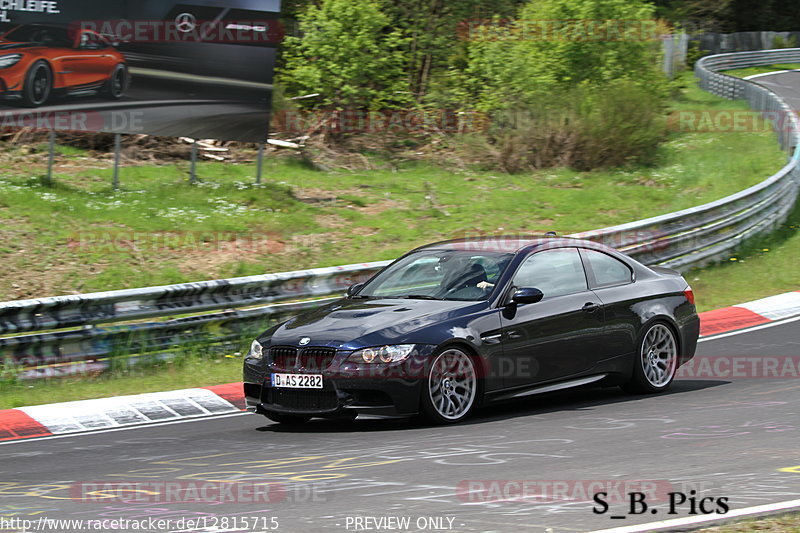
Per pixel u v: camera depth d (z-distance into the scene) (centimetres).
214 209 6297
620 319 3247
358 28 8625
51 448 2852
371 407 2772
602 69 9512
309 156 8075
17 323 3738
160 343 4078
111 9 6381
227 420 3216
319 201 6838
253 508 2002
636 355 3284
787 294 5334
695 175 8150
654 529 1758
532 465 2316
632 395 3328
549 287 3159
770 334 4462
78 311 3884
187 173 7094
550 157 8344
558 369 3098
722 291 5459
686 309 3450
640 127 8488
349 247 5838
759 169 8362
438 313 2931
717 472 2192
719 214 6097
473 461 2375
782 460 2288
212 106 6675
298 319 3127
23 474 2481
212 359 4153
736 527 1744
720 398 3180
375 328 2861
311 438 2794
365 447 2603
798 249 6397
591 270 3294
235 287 4250
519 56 8956
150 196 6369
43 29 6244
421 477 2225
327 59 8588
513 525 1814
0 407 3450
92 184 6562
